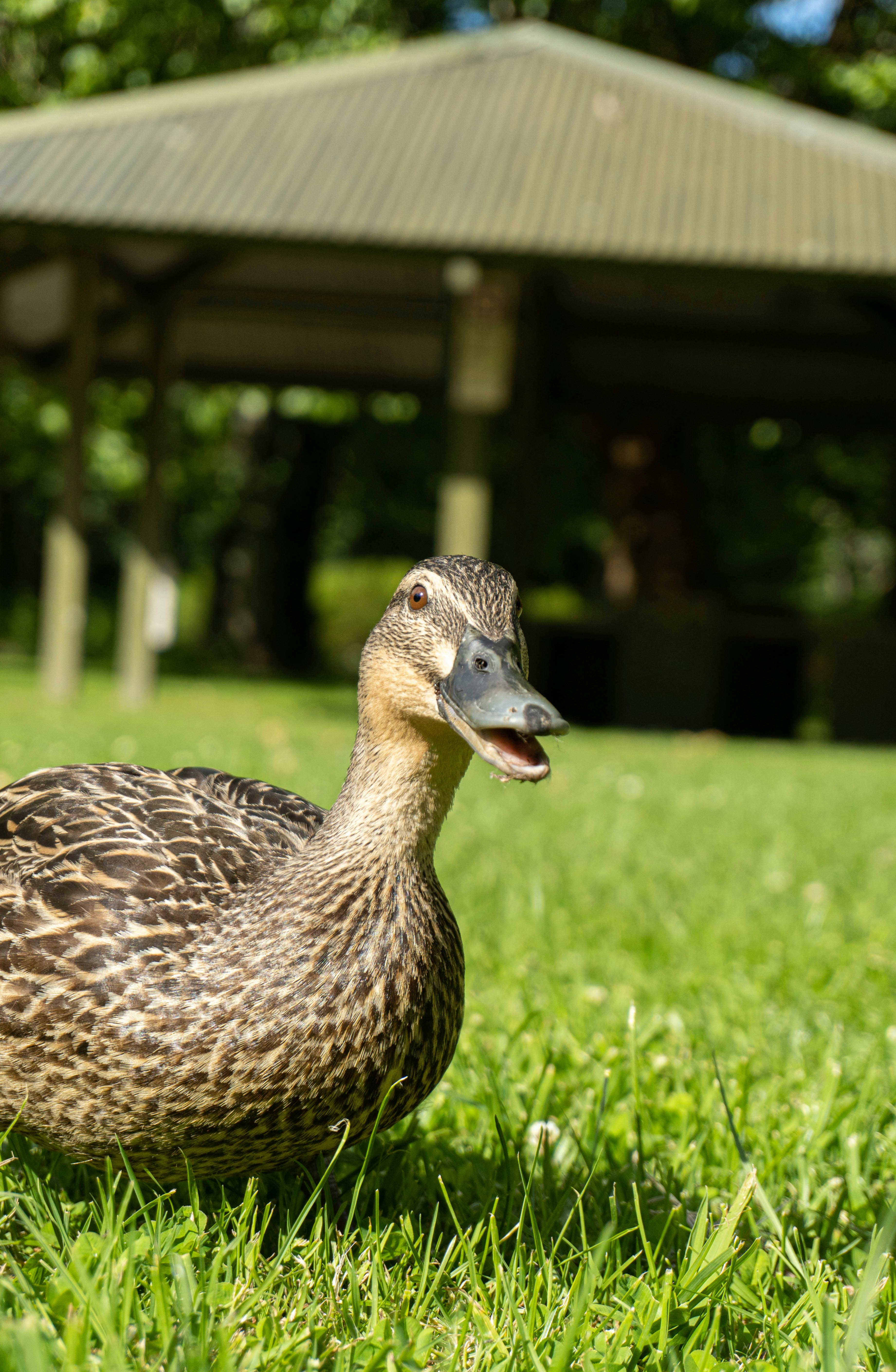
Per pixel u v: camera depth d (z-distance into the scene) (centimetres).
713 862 575
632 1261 218
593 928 442
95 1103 198
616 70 1173
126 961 197
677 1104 283
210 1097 195
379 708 207
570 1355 181
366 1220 229
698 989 371
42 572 2980
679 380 1528
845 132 1105
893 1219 182
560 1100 286
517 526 1425
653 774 914
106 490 2270
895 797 836
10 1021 199
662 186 1020
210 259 1127
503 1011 346
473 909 452
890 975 400
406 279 1208
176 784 244
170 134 1048
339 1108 201
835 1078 284
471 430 1008
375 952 200
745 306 1318
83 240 962
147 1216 211
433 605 203
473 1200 247
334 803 232
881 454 1922
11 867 218
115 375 1461
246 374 1500
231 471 2316
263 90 1115
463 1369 186
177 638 2505
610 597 1598
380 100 1115
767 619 1412
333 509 2650
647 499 1568
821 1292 204
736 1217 209
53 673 1122
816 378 1493
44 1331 178
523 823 668
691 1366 185
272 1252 221
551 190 1001
